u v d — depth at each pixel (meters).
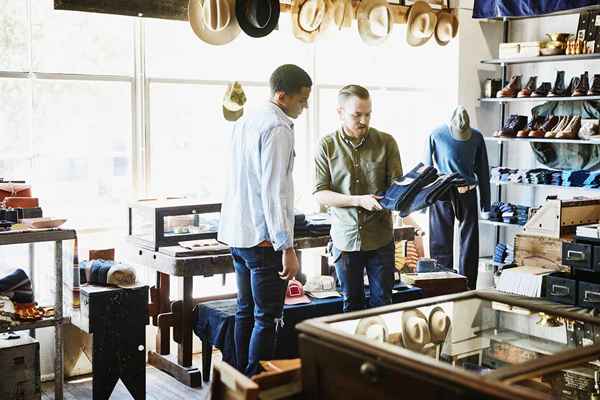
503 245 7.70
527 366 2.27
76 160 5.65
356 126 4.61
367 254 4.72
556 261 6.00
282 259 4.14
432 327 2.64
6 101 5.32
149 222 5.28
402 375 2.12
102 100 5.73
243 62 6.44
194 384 5.22
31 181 5.46
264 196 3.98
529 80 7.54
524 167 8.05
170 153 6.11
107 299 4.66
